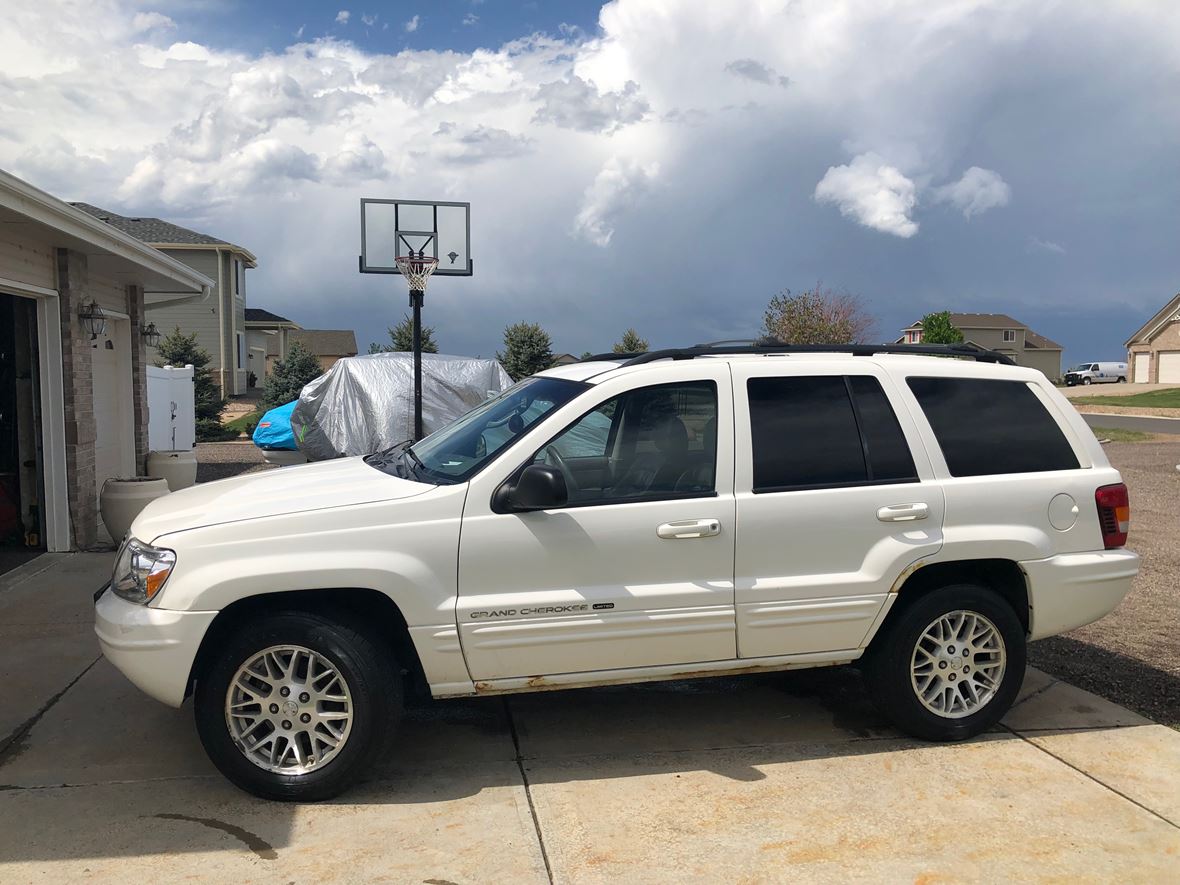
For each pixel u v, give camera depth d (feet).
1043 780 13.78
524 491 12.74
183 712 16.05
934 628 14.93
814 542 14.21
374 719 12.82
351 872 11.17
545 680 13.58
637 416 14.16
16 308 28.94
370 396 53.88
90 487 30.35
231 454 69.97
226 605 12.55
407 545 12.96
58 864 11.21
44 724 15.46
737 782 13.66
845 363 15.17
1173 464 59.31
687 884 11.03
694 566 13.80
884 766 14.23
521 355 128.88
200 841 11.82
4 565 27.07
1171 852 11.82
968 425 15.33
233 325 125.08
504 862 11.44
